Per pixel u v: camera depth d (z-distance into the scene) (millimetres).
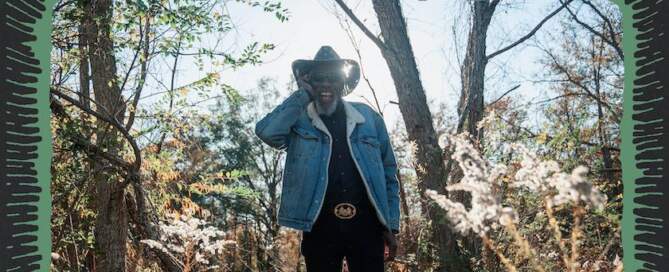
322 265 2695
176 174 6176
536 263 1801
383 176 2785
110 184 5453
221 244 3326
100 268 5652
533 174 1779
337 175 2721
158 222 5418
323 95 2789
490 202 1741
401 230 5508
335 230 2686
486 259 3850
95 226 5910
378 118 2965
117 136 5379
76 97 5617
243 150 19359
